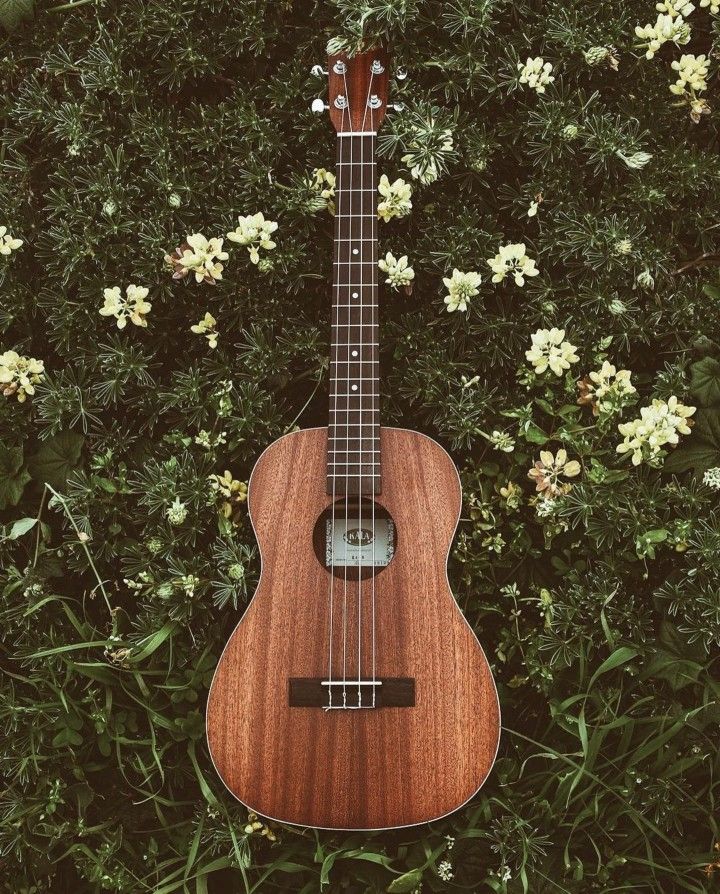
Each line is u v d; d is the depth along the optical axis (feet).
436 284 5.65
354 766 4.72
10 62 5.58
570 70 5.39
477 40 5.28
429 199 5.59
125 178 5.57
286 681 4.80
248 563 5.36
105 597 5.41
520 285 5.27
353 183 5.17
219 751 4.77
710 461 5.37
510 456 5.49
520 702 5.57
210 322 5.46
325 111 5.49
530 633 5.48
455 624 4.81
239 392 5.53
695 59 5.41
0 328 5.59
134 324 5.67
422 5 5.34
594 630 5.34
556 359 5.23
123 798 5.62
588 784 5.33
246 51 5.61
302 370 5.75
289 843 5.39
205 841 5.29
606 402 5.26
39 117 5.49
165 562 5.56
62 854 5.60
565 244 5.33
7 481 5.50
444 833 5.34
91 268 5.63
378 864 5.31
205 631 5.48
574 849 5.46
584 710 5.40
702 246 5.60
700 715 5.27
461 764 4.70
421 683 4.77
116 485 5.49
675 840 5.40
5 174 5.65
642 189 5.40
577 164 5.49
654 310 5.49
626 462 5.45
